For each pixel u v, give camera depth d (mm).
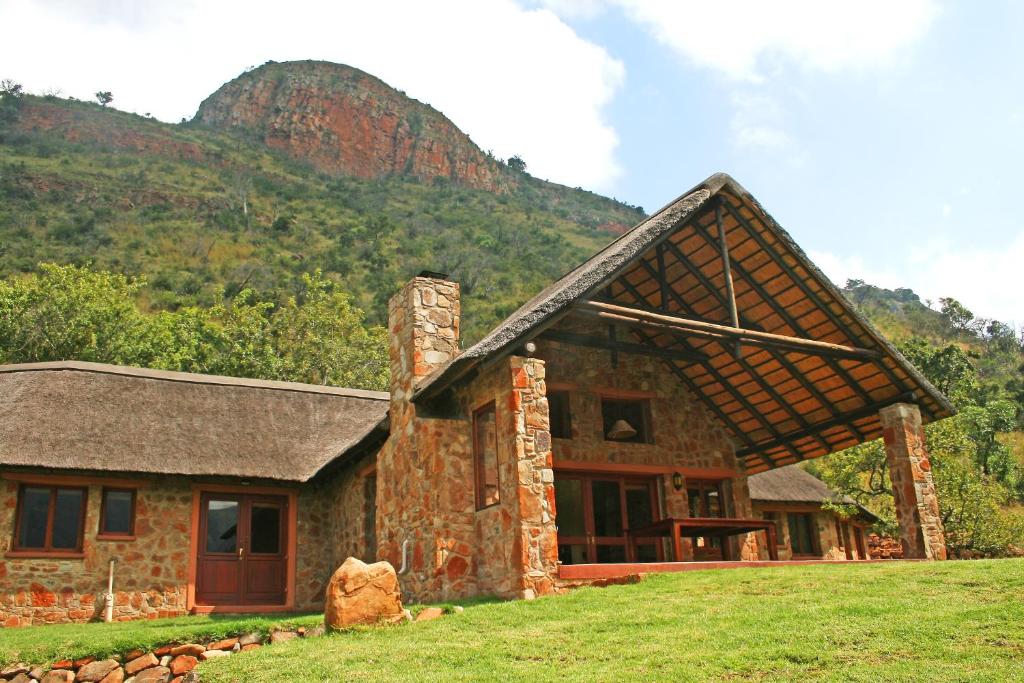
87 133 117562
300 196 110250
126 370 17922
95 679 9070
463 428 13336
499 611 9430
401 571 13391
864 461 21953
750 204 14102
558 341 15453
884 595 8766
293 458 17344
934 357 41000
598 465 15836
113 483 15688
